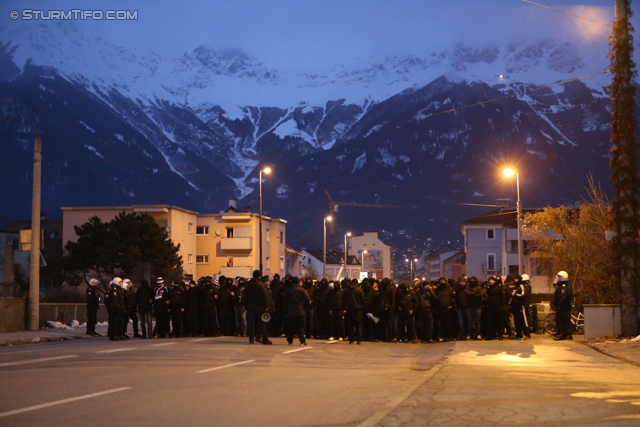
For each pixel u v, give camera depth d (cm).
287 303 2044
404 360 1612
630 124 2106
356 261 14262
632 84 2114
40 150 2873
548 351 1773
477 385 1105
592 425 784
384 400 982
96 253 5181
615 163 2122
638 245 2103
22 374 1240
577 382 1153
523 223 4128
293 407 921
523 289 2544
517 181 3850
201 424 805
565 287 2239
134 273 5191
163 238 5397
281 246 8594
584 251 3372
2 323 2720
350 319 2167
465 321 2350
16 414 856
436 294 2405
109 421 818
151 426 792
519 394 1009
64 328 3058
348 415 867
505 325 2391
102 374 1241
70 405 920
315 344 2103
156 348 1834
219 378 1197
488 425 783
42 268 5969
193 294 2477
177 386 1096
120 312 2323
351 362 1532
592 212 3475
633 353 1667
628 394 1016
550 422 802
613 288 3234
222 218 7638
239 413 875
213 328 2469
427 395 995
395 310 2345
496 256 8919
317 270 12569
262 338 2016
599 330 2138
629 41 2109
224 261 7612
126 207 6944
